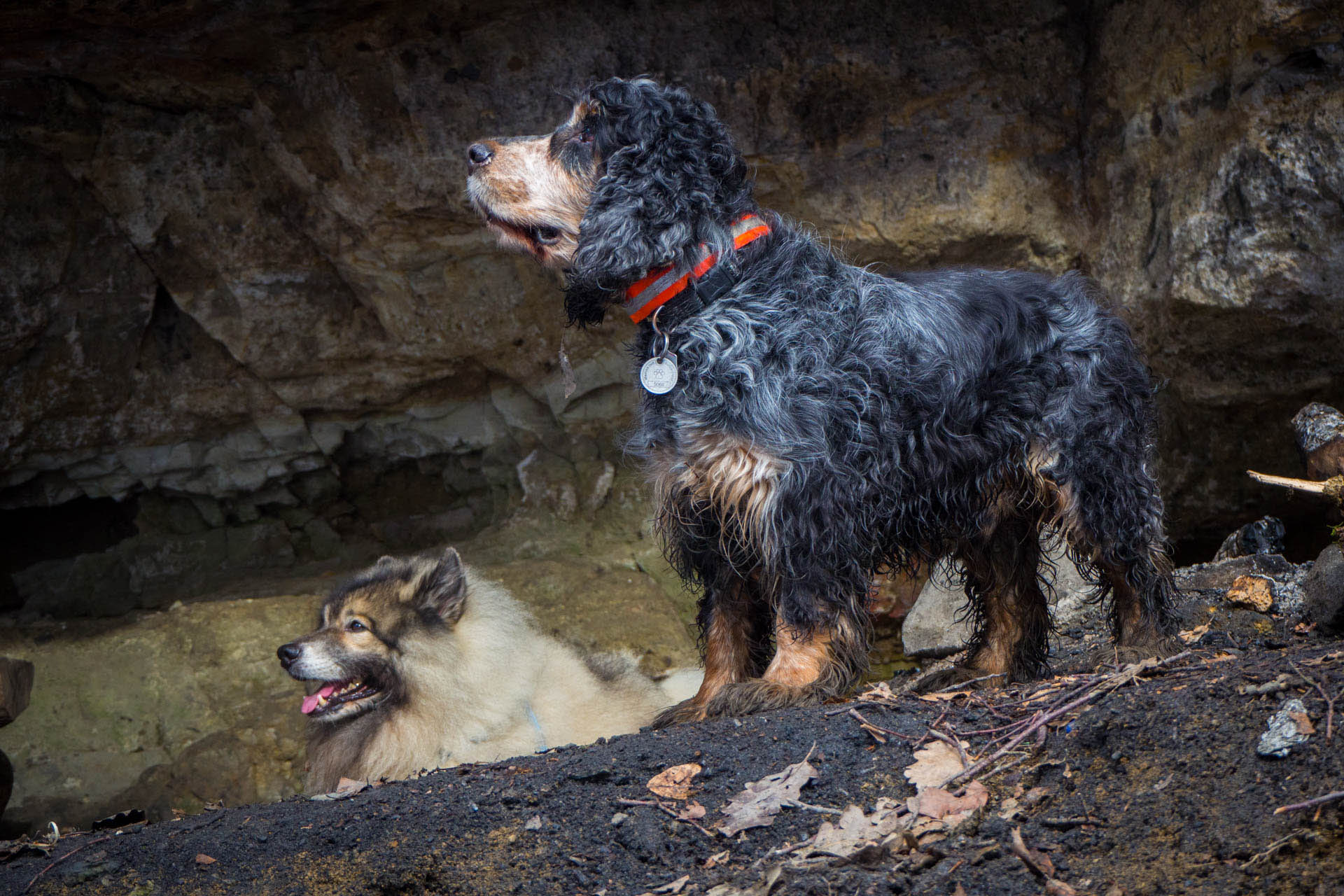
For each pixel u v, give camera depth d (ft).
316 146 26.16
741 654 12.43
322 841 9.92
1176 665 10.64
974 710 10.39
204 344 30.53
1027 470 12.00
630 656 22.49
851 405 10.94
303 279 29.22
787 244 11.81
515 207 12.17
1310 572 14.49
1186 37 20.13
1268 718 8.29
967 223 23.91
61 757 24.48
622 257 11.14
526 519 31.01
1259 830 7.24
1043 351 11.98
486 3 23.89
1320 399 19.11
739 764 9.80
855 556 11.14
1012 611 13.78
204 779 23.53
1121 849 7.58
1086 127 23.45
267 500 32.40
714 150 11.57
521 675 15.20
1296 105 18.25
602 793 9.73
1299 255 18.20
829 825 8.68
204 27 23.65
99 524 32.37
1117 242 22.39
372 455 33.01
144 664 26.08
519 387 31.30
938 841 8.20
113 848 10.64
